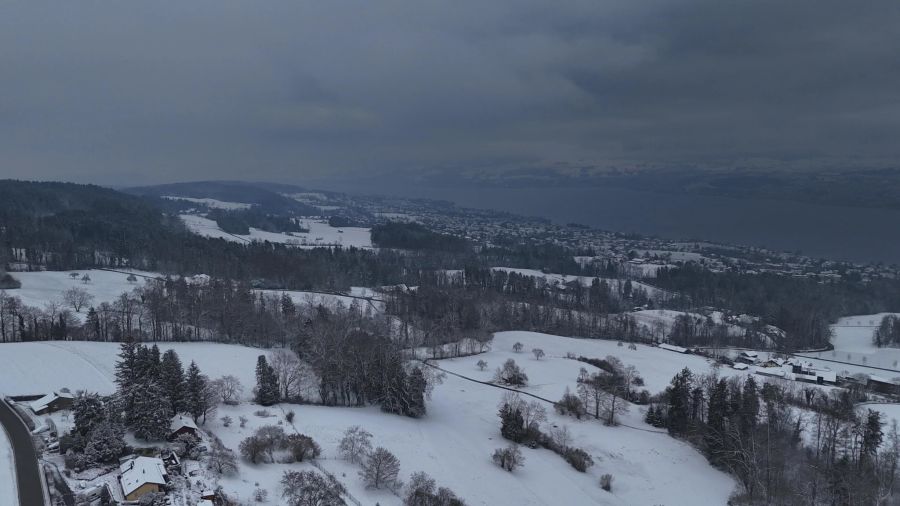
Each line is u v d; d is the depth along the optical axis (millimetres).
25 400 123125
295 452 106188
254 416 126500
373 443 119625
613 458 129250
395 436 126000
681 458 131500
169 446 102438
